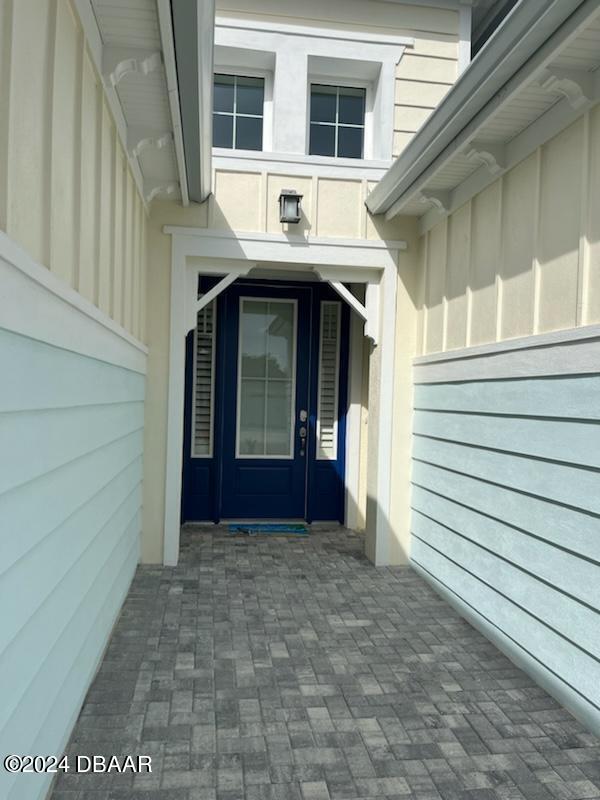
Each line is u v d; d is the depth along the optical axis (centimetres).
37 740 162
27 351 140
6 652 131
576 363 243
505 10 480
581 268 245
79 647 215
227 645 299
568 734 230
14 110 131
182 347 429
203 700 247
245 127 463
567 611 247
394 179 380
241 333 555
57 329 166
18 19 133
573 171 253
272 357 560
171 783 196
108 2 200
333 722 235
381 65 455
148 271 424
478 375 333
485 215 336
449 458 372
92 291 223
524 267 292
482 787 200
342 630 323
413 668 281
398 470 447
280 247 434
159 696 248
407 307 449
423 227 433
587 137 242
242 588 384
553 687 256
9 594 132
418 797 194
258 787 196
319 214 439
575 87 233
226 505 556
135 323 360
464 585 346
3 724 130
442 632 323
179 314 428
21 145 137
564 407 251
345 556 464
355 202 443
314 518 562
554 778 205
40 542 157
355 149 478
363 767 208
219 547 478
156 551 428
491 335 326
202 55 229
